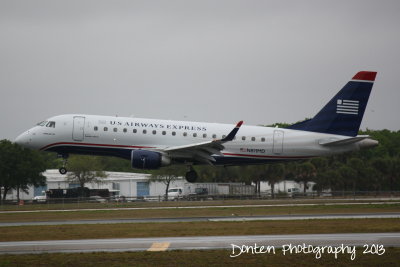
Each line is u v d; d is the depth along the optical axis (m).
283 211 159.00
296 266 75.81
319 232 105.25
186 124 164.00
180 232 106.81
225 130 164.88
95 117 162.12
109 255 81.44
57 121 160.75
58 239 99.94
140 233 106.38
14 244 94.19
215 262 77.44
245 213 153.25
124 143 160.25
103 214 156.75
